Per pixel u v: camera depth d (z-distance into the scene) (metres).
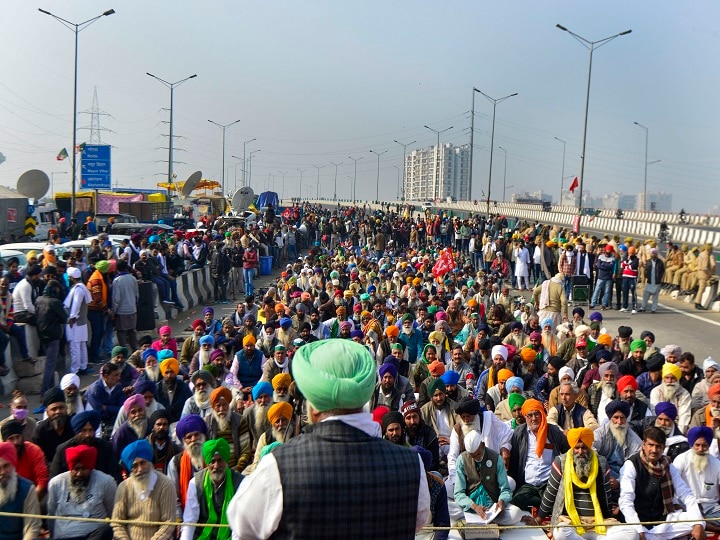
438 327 12.89
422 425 7.67
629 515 6.46
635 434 7.89
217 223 36.91
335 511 2.18
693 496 6.65
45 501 6.82
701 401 9.55
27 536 5.89
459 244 39.56
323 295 17.47
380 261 25.73
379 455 2.29
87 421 7.44
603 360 10.67
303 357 2.41
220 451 6.10
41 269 14.02
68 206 41.66
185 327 20.31
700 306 23.45
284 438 7.73
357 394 2.30
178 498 6.79
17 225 34.75
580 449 6.61
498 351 10.75
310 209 72.50
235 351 12.66
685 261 25.14
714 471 7.04
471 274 24.75
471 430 7.47
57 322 12.67
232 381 10.88
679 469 7.08
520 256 27.64
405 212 61.91
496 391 10.05
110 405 9.39
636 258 22.39
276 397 8.62
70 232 30.91
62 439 7.80
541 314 15.66
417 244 41.12
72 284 14.26
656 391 9.37
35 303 12.86
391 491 2.24
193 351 12.45
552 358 10.27
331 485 2.18
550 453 7.56
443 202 121.50
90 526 6.21
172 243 23.25
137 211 40.06
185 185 51.09
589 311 22.69
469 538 6.41
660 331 19.47
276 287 19.88
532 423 7.62
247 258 25.83
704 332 19.42
